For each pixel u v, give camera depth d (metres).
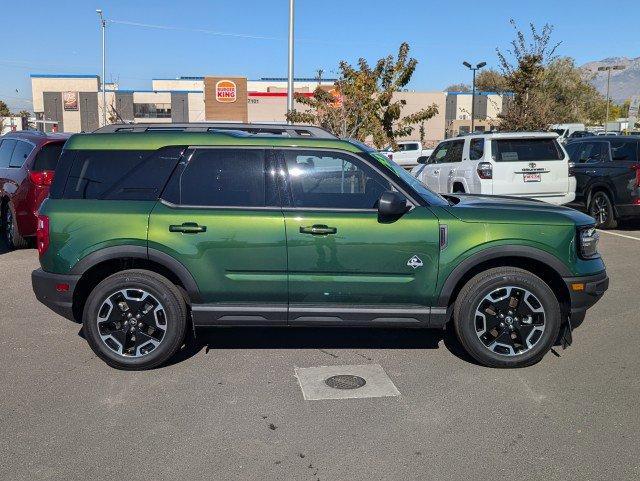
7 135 10.95
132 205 5.18
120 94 62.84
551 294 5.11
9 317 6.77
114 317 5.21
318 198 5.18
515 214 5.18
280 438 4.08
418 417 4.38
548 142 11.78
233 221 5.09
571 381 5.00
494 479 3.60
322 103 16.92
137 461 3.80
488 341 5.23
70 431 4.19
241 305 5.18
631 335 6.11
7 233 10.57
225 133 5.36
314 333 6.21
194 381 5.03
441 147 13.92
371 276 5.10
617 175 12.02
